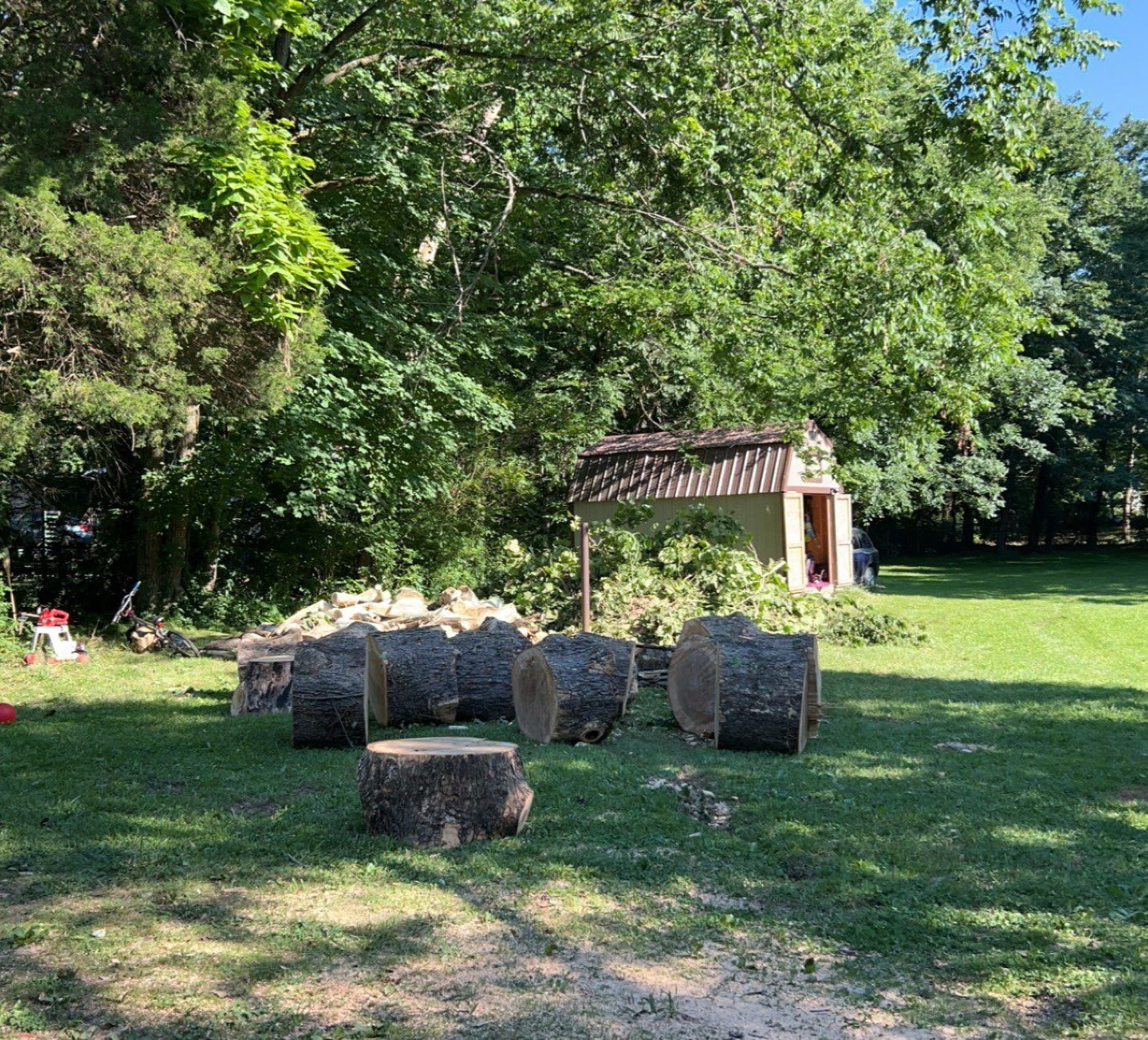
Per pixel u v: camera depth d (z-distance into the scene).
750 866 6.14
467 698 10.27
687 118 16.44
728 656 9.14
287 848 6.29
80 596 18.97
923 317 16.58
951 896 5.70
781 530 22.03
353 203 18.02
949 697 11.94
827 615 17.05
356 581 20.97
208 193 11.77
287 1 11.97
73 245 10.36
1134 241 43.47
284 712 10.85
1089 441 48.62
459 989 4.55
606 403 25.30
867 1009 4.48
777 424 21.45
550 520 24.48
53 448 15.71
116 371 11.14
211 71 11.98
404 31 17.28
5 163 10.35
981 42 14.70
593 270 21.23
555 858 6.18
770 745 8.96
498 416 20.06
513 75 17.48
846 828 6.82
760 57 16.48
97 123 10.97
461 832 6.41
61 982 4.50
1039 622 20.50
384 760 6.46
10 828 6.61
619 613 15.43
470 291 19.58
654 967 4.84
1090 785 7.93
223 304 12.12
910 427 19.64
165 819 6.86
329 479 18.31
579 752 8.77
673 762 8.59
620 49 16.66
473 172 19.81
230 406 12.98
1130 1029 4.27
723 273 18.52
